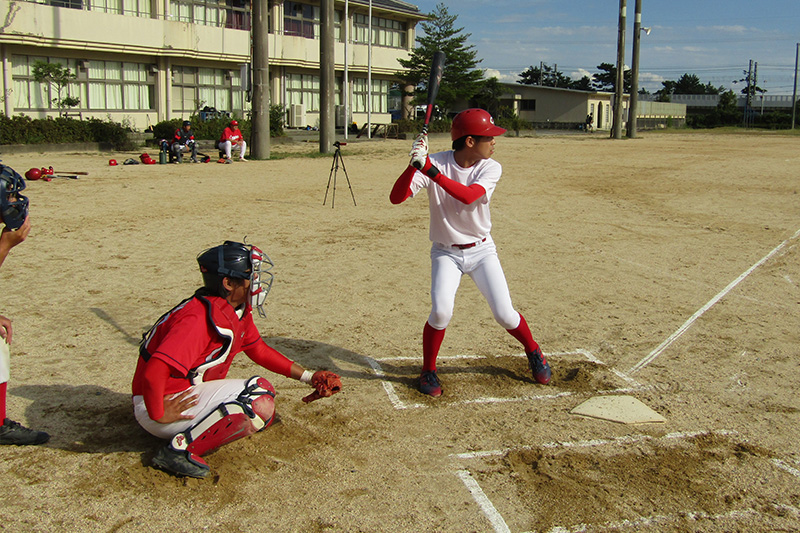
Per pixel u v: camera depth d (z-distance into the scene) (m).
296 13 34.94
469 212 4.08
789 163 20.47
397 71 39.53
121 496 3.09
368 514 3.00
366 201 12.34
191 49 29.48
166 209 11.00
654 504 3.13
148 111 29.44
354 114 38.72
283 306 6.05
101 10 27.16
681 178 16.53
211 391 3.33
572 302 6.36
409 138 32.62
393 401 4.19
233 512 2.99
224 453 3.49
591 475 3.37
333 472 3.35
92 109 27.47
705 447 3.69
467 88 39.81
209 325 3.17
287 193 13.15
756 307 6.29
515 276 7.29
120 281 6.71
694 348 5.21
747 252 8.59
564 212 11.49
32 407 3.94
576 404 4.21
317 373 3.63
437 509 3.05
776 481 3.36
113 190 12.99
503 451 3.59
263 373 4.59
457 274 4.28
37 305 5.89
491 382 4.52
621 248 8.75
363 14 38.38
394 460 3.48
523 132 43.97
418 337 5.34
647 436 3.79
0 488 3.13
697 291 6.80
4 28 23.59
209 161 19.38
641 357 5.02
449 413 4.04
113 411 3.93
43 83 25.86
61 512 2.95
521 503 3.12
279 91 34.84
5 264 7.29
